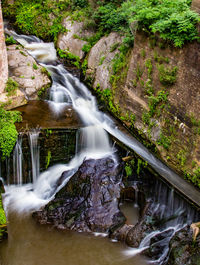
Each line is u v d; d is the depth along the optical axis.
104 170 8.34
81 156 9.32
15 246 7.02
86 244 7.11
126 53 9.95
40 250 6.95
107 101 10.63
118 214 7.59
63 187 8.23
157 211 7.68
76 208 7.72
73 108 10.57
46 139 8.81
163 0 8.55
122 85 9.87
